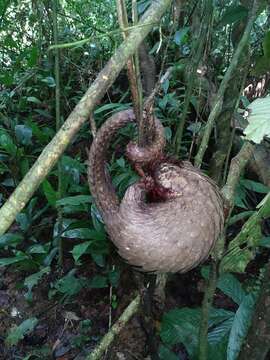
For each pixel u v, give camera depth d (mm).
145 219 841
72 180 2375
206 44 1505
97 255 2012
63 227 2133
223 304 1982
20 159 2555
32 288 2111
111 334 1386
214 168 1530
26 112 3207
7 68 3355
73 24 3459
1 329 1955
